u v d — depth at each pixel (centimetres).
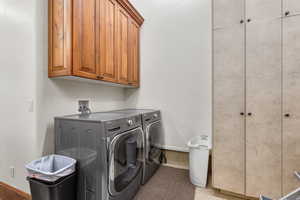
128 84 245
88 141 135
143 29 279
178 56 255
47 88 160
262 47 157
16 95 164
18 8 158
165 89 265
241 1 164
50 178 118
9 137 172
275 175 155
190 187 194
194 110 246
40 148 154
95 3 174
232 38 169
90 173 133
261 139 160
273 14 152
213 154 181
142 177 195
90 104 215
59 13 150
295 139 147
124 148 154
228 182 175
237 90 168
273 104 154
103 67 188
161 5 265
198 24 241
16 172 169
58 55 152
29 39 151
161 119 266
